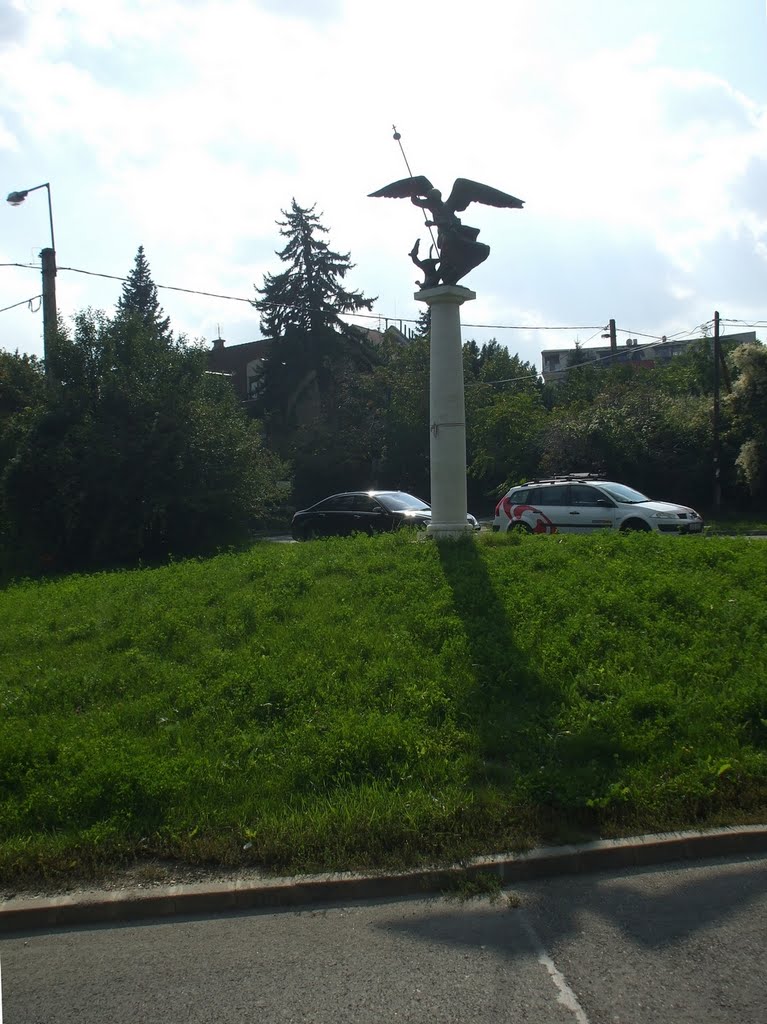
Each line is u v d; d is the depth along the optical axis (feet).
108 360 68.08
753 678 22.04
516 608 28.43
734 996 11.50
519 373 197.26
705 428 118.11
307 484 143.84
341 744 18.79
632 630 26.02
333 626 27.55
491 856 15.28
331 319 146.82
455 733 19.57
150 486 65.41
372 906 14.37
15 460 65.57
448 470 42.86
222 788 17.66
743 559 35.24
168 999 11.86
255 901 14.49
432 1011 11.32
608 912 13.85
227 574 37.47
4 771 18.62
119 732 20.79
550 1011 11.26
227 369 205.16
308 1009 11.48
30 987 12.34
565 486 63.05
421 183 42.78
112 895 14.51
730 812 16.69
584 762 18.25
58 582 48.47
